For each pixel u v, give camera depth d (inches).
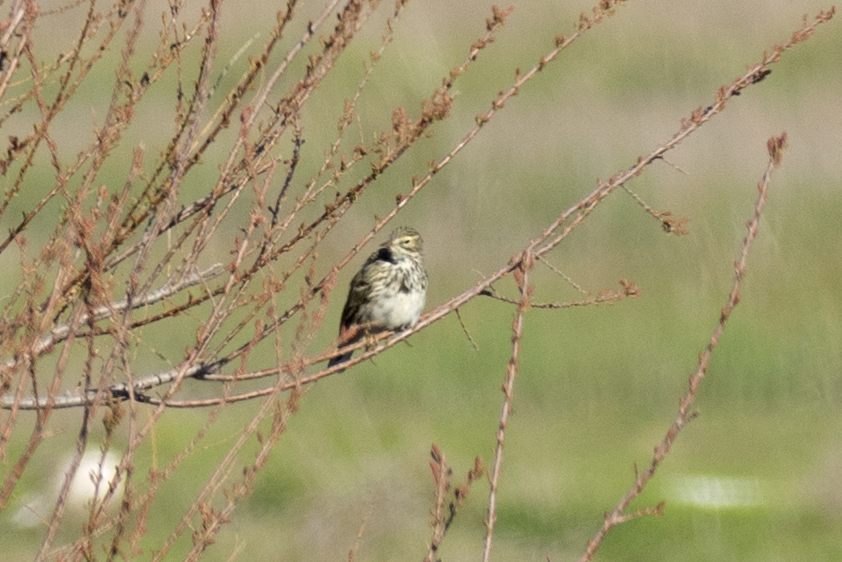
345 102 242.2
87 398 196.2
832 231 856.9
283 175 751.1
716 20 1162.0
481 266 861.2
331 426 647.8
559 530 573.6
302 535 540.4
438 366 738.8
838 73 1072.2
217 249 679.1
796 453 654.5
